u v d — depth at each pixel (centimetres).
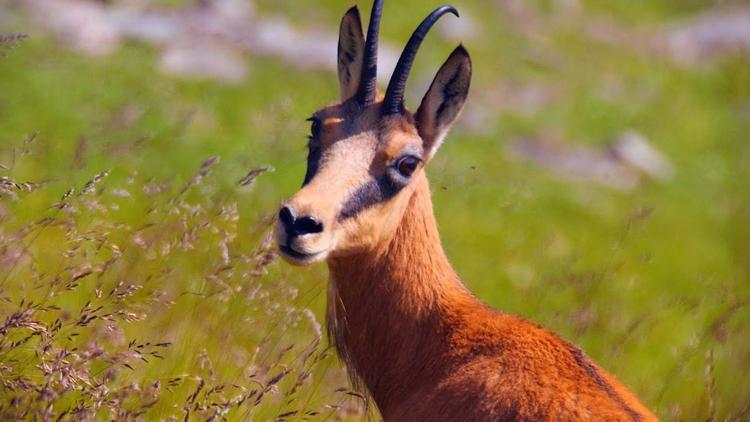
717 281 2741
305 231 1055
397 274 1148
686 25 5284
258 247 1380
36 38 3089
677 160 3981
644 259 2666
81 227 1568
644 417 954
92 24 3269
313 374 1407
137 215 1961
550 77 4281
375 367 1163
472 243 2627
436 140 1202
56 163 2338
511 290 2277
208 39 3519
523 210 3006
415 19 4231
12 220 1714
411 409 1086
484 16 4594
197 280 1543
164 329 1440
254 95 3228
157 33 3428
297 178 2634
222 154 2658
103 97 2856
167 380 1262
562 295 2134
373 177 1118
